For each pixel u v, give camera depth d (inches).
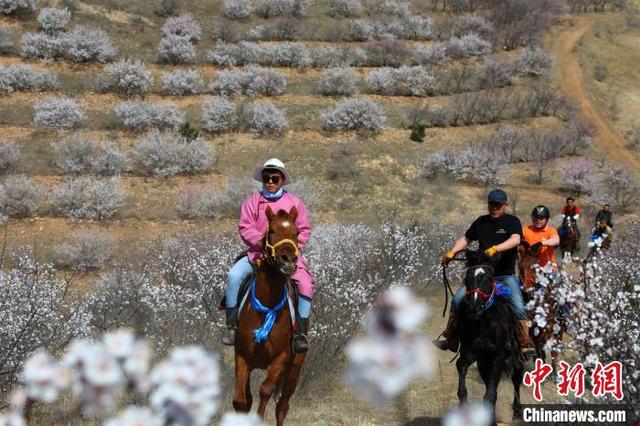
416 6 1700.3
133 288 441.1
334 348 354.0
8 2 1262.3
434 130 1228.5
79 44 1211.9
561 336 300.2
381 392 30.0
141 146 991.6
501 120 1306.6
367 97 1294.3
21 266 487.2
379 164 1088.2
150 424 40.9
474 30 1601.9
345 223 890.1
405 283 522.3
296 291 244.4
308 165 1064.2
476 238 290.4
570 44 1681.8
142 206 894.4
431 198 995.3
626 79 1581.0
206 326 370.6
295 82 1302.9
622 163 1236.5
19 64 1173.1
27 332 303.0
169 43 1274.6
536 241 341.1
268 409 313.0
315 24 1489.9
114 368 41.9
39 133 1024.9
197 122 1137.4
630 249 554.3
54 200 847.7
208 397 41.5
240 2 1459.2
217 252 470.0
